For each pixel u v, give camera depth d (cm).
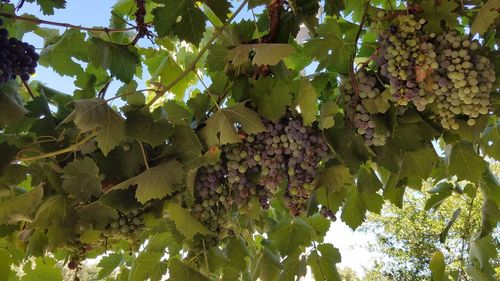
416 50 71
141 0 85
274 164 77
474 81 68
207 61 82
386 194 97
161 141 76
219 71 83
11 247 99
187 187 78
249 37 83
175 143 79
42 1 94
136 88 78
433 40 73
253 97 79
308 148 77
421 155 86
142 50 110
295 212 81
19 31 99
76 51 99
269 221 112
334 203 93
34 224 76
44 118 80
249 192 80
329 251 106
